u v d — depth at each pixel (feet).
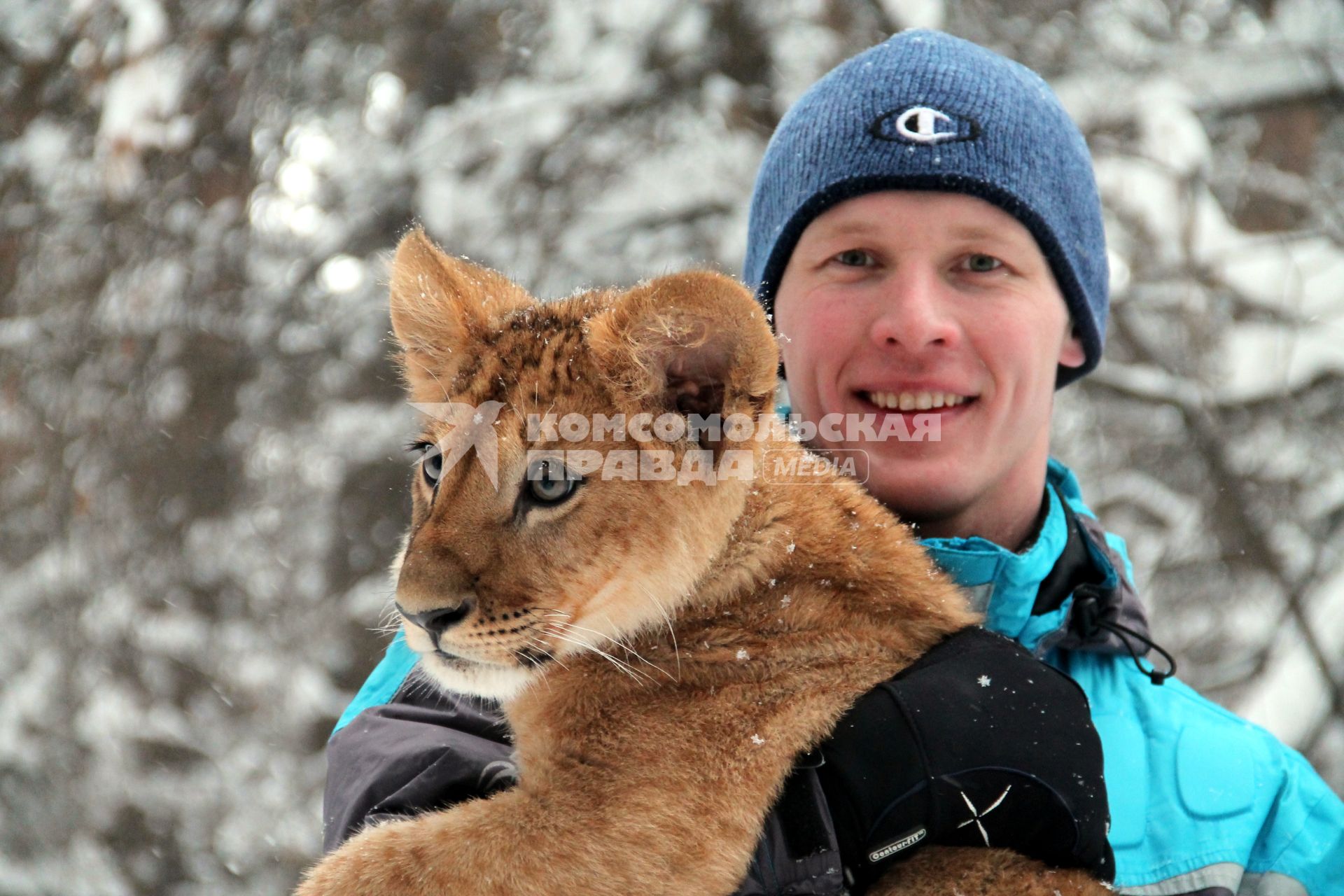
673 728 7.47
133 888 24.77
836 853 6.85
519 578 8.02
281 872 24.11
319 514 25.50
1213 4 26.84
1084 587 8.94
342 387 25.61
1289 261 24.93
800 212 8.89
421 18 25.57
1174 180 24.54
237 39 25.89
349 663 25.02
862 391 8.77
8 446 26.94
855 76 9.05
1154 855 8.08
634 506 8.10
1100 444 24.31
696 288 7.62
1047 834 7.11
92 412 26.27
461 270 9.62
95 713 25.59
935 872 7.22
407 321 9.26
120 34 26.61
